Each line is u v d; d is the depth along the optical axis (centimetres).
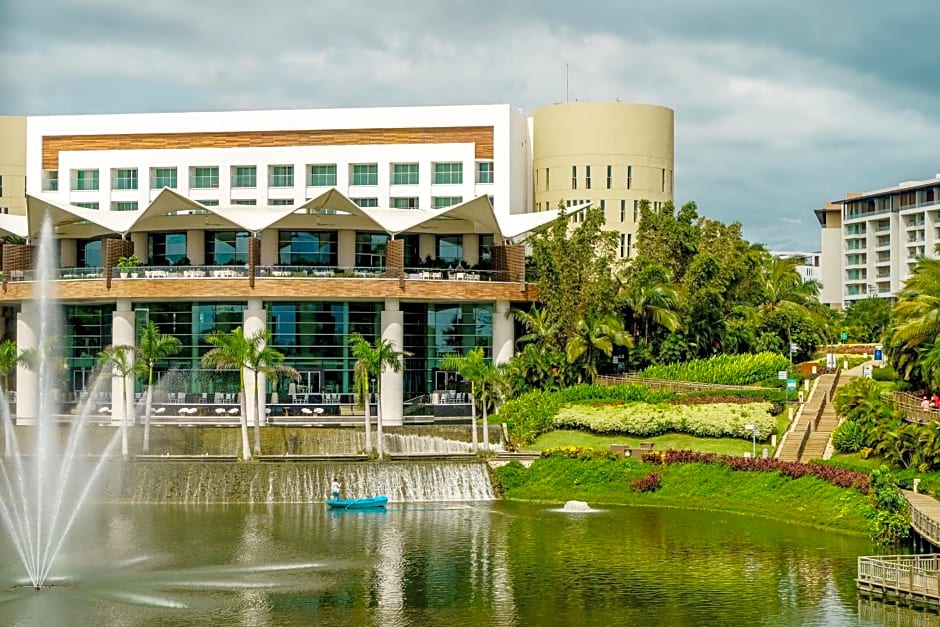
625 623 5181
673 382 10050
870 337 16262
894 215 19400
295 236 11294
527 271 11562
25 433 9269
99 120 12469
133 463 8325
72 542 6781
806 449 8575
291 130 12238
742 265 11694
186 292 10338
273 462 8412
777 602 5481
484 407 9175
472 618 5266
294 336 10581
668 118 13588
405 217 10800
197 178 12231
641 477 8381
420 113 12125
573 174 13212
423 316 11044
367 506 8006
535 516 7681
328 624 5178
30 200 10719
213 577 5962
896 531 6731
